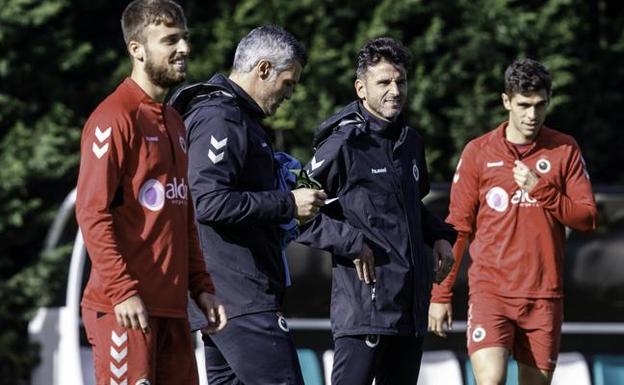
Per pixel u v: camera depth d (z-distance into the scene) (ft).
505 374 79.51
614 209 110.73
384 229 71.05
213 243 64.64
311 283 106.83
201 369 101.55
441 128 140.97
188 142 63.52
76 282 108.27
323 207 71.46
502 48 144.87
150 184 58.23
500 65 141.79
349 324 70.85
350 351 71.20
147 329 56.34
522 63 80.48
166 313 58.49
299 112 135.03
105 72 138.00
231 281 64.23
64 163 131.75
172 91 133.69
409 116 140.36
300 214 63.46
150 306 58.03
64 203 127.13
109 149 56.85
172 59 58.44
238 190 64.28
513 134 81.51
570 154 81.46
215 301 61.21
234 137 63.10
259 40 65.00
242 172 64.13
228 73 135.33
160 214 58.44
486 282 80.84
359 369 71.20
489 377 79.36
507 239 80.38
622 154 152.56
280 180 67.26
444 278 75.51
